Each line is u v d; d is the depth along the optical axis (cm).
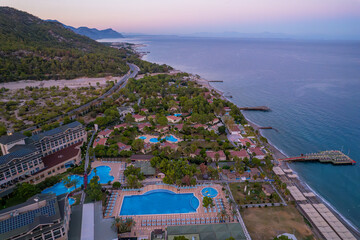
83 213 9375
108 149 14488
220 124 19625
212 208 10100
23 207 8200
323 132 18750
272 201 10694
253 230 8981
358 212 10775
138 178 11806
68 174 12506
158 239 8231
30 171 11550
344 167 14288
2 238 7094
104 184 11625
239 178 12269
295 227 9188
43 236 7612
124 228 8631
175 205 10312
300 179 12975
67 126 14988
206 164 13512
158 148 15250
